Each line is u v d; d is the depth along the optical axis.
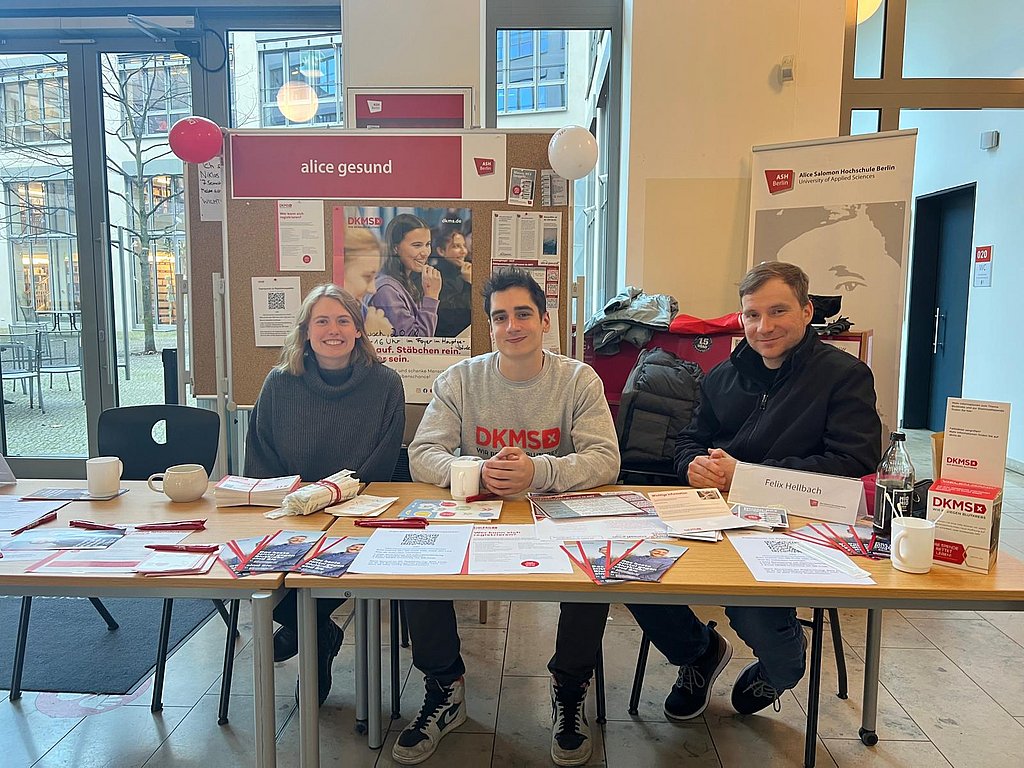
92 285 4.09
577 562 1.36
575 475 1.83
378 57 3.44
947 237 6.07
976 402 1.36
